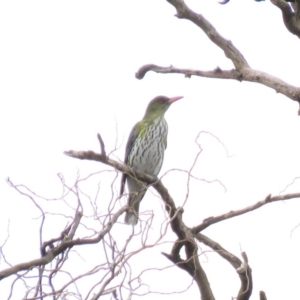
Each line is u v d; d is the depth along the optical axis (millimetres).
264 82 11914
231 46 12125
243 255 12344
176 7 12172
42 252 11164
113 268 10805
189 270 12695
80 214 11273
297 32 11516
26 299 10617
